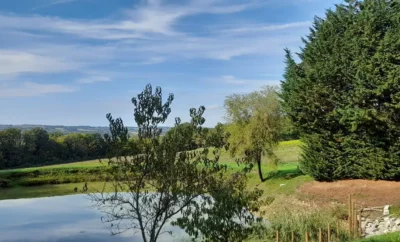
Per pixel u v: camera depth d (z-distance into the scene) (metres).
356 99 31.58
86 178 61.34
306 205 28.64
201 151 14.25
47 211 36.94
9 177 60.09
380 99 31.22
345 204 28.62
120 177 13.85
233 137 42.47
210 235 13.58
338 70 33.22
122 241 24.48
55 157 91.44
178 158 13.91
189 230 13.73
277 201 31.94
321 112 35.19
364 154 33.41
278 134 42.44
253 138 41.44
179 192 13.66
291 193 34.97
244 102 43.88
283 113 41.66
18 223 31.09
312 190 34.03
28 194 49.94
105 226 28.77
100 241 24.66
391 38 29.58
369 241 15.45
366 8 32.12
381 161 31.97
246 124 42.91
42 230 28.36
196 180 13.84
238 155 42.78
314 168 36.69
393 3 32.06
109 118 13.86
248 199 14.33
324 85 34.34
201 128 14.34
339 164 34.97
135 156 13.72
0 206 40.62
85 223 30.27
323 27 35.94
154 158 13.62
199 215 13.73
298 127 37.44
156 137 13.99
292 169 45.50
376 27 31.80
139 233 26.48
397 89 29.72
